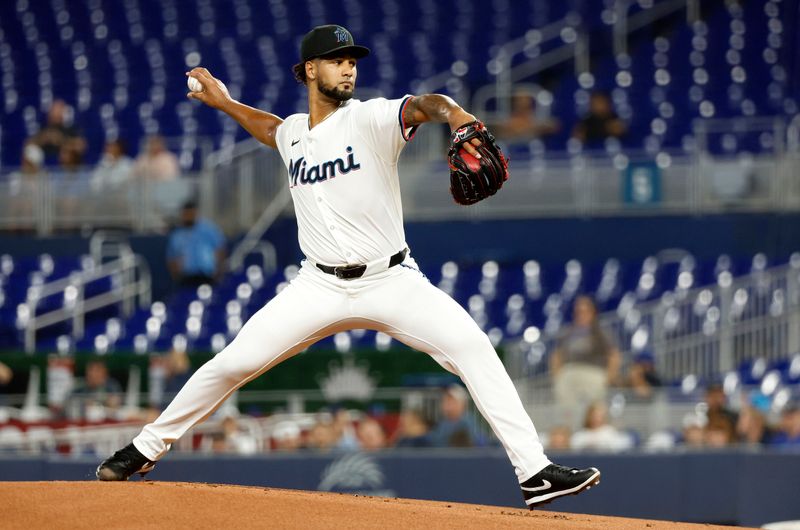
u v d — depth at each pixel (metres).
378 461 37.94
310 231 19.09
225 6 79.69
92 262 60.91
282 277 59.28
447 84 70.19
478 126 17.25
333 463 37.84
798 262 57.06
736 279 56.12
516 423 18.75
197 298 58.12
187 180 62.69
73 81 74.56
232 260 61.91
